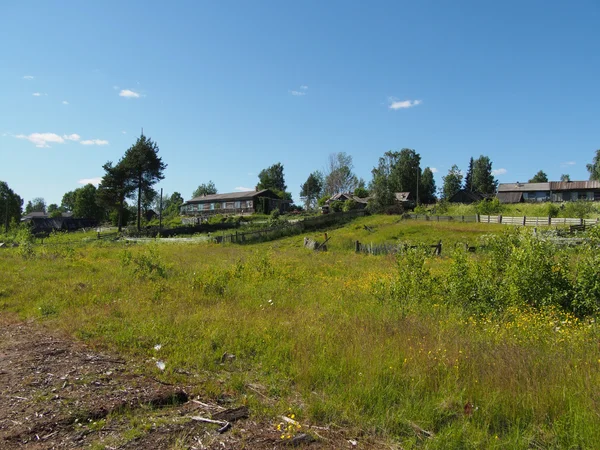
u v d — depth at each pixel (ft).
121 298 31.24
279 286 36.73
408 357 18.06
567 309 27.04
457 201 223.71
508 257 32.17
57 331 23.81
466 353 18.21
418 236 96.89
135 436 12.32
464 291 28.40
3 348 20.48
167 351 20.31
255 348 20.61
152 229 155.84
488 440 12.20
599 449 11.57
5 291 34.47
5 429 12.46
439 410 13.92
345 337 21.07
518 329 22.04
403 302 28.27
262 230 113.09
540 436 12.64
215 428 13.05
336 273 49.60
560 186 205.46
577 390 14.70
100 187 176.76
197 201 251.39
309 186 336.49
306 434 12.73
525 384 15.31
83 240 126.62
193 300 30.96
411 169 271.28
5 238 137.69
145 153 174.40
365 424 13.39
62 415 13.35
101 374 17.16
